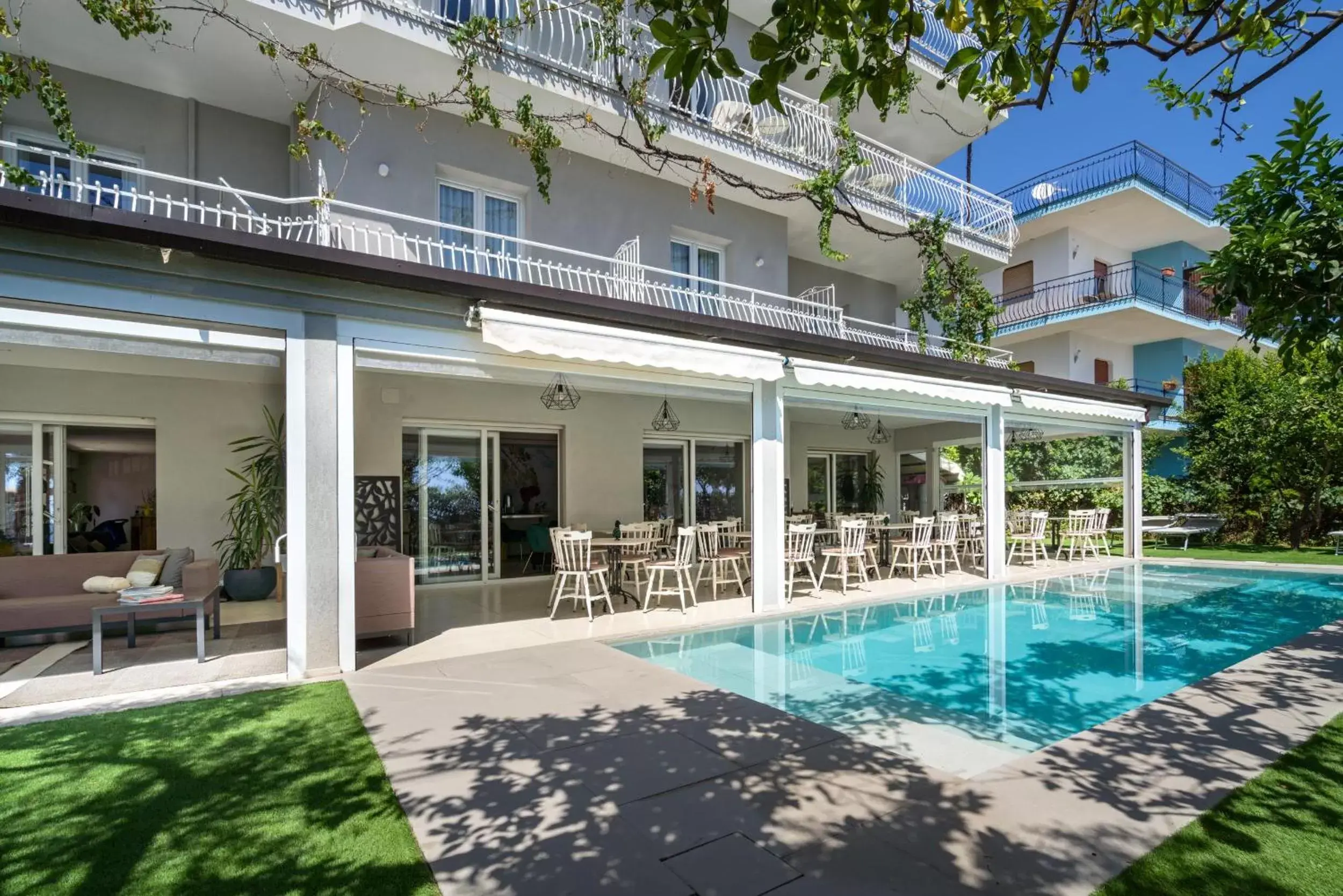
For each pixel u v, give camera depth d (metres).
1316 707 5.13
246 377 9.98
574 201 11.07
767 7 13.14
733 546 12.41
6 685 5.85
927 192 15.41
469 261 10.14
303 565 6.12
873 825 3.41
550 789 3.82
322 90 9.01
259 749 4.38
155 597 6.54
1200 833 3.26
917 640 8.30
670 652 7.66
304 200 6.41
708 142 11.30
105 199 8.76
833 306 13.48
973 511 19.45
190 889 2.84
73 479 10.07
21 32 7.86
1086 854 3.10
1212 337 24.34
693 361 8.28
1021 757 4.48
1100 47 3.51
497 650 7.22
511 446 12.95
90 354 8.48
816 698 6.00
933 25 14.55
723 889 2.85
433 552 11.73
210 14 7.74
